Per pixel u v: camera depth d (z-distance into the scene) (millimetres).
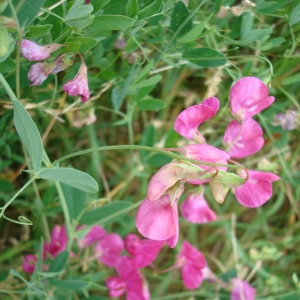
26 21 163
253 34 215
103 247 253
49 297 199
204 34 203
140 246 219
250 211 321
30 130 165
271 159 292
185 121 179
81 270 277
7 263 282
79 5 167
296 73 259
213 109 176
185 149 166
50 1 181
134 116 287
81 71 188
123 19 178
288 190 294
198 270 242
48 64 184
